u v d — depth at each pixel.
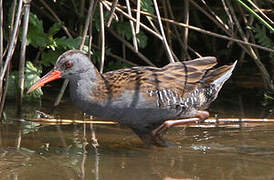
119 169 9.23
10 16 12.17
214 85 10.98
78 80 10.21
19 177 8.80
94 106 10.20
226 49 15.59
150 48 15.34
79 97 10.23
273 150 10.23
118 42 14.79
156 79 10.40
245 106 12.72
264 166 9.46
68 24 14.21
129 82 10.23
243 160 9.73
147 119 10.38
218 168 9.35
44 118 11.75
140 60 14.90
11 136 10.74
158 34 12.38
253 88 13.88
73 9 13.98
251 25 13.98
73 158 9.73
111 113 10.23
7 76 11.44
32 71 12.38
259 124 11.70
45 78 10.27
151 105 10.26
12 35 10.95
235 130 11.32
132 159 9.76
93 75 10.19
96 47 13.31
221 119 11.84
